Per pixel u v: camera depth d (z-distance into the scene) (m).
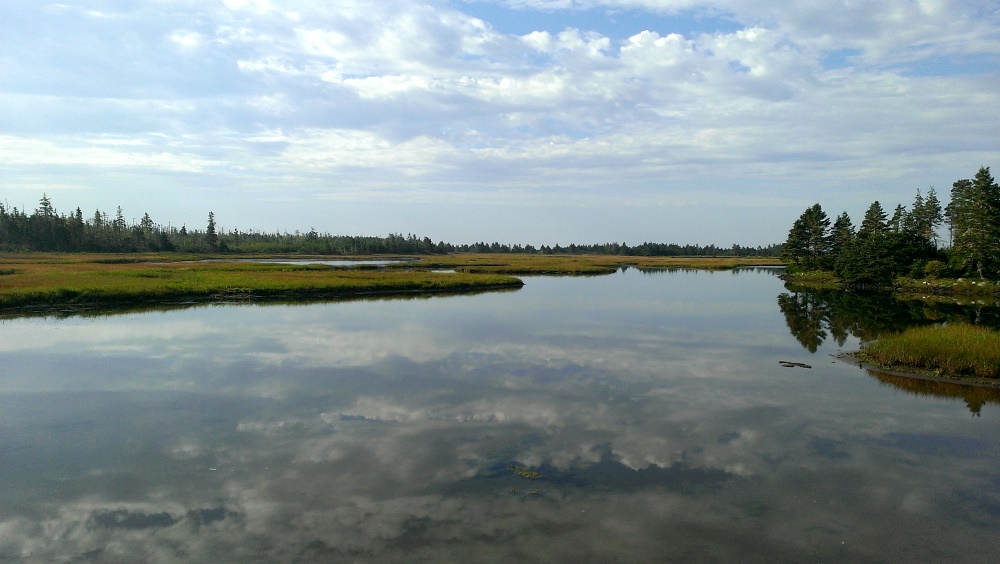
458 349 24.92
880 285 71.56
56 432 14.40
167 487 11.38
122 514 10.34
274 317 34.69
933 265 68.81
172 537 9.55
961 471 12.57
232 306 40.69
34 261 78.56
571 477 11.94
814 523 10.23
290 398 17.34
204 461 12.62
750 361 23.42
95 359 22.39
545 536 9.63
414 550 9.20
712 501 10.98
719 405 17.16
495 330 30.23
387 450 13.28
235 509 10.52
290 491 11.22
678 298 50.09
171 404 16.70
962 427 15.41
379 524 10.00
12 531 9.76
